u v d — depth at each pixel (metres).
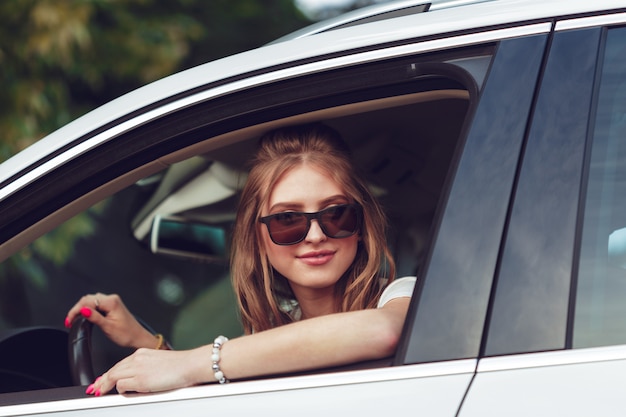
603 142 1.70
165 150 2.02
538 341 1.61
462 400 1.60
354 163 2.21
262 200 2.19
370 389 1.66
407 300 2.02
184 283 10.71
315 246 2.14
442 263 1.69
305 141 2.17
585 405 1.54
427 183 2.98
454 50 1.86
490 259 1.67
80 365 2.50
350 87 1.92
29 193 1.99
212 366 1.80
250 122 2.02
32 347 2.71
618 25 1.77
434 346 1.65
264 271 2.26
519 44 1.80
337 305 2.26
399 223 3.14
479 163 1.73
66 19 7.17
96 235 10.23
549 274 1.63
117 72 7.98
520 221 1.67
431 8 2.05
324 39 1.97
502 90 1.77
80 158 1.99
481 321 1.64
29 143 7.19
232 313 4.60
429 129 2.70
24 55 7.21
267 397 1.72
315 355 1.77
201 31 8.68
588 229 1.66
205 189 3.13
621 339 1.60
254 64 1.97
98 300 2.71
